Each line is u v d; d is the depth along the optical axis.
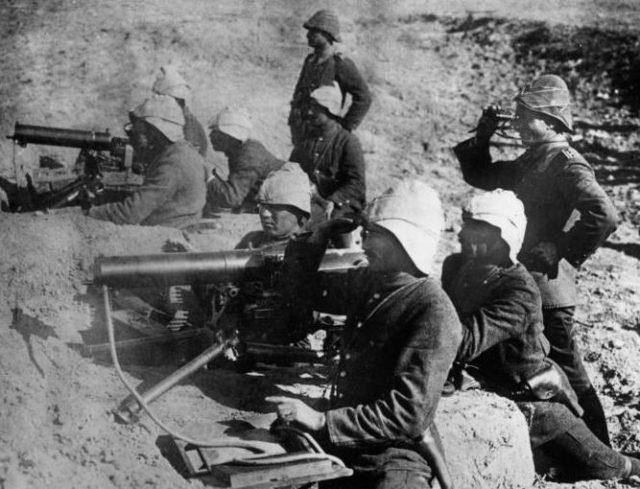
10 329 3.68
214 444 3.32
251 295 4.08
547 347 4.16
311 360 4.10
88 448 3.20
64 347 3.79
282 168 4.65
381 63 15.71
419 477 3.37
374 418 3.28
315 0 17.98
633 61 15.84
